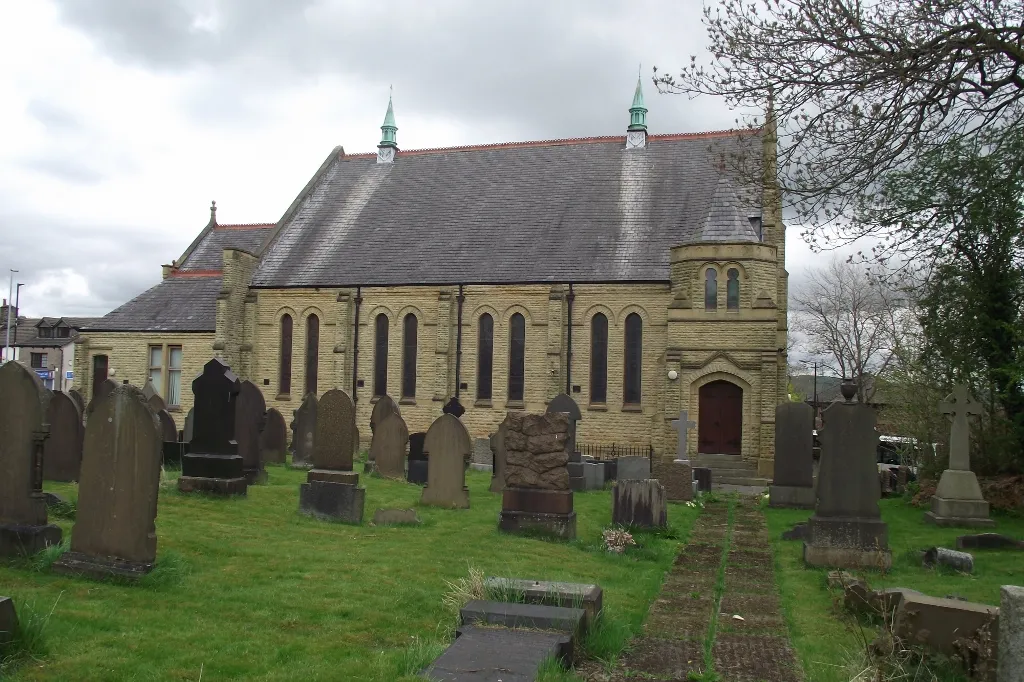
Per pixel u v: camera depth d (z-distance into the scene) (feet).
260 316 142.20
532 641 29.04
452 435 66.33
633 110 145.59
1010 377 74.69
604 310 124.16
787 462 81.56
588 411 123.54
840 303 218.18
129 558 36.81
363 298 136.67
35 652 26.81
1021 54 53.16
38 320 281.95
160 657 27.71
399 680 25.82
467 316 131.03
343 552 45.73
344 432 57.77
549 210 138.10
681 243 118.01
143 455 36.81
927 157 63.46
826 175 57.11
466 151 154.92
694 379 114.01
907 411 101.91
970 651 29.35
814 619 38.11
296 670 27.20
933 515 70.13
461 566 44.01
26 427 38.70
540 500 56.08
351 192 155.94
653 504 61.26
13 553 38.01
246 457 72.28
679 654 32.53
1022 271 78.74
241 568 40.52
